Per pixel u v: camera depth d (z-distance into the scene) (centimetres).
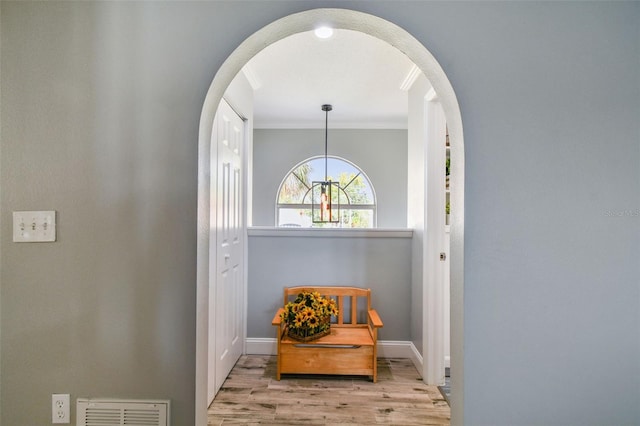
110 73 113
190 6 112
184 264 111
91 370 113
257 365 253
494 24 111
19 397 114
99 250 113
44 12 113
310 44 244
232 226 245
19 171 113
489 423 109
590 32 110
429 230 233
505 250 110
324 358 229
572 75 110
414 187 269
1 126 113
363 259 273
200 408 116
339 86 329
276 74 297
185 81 112
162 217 112
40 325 113
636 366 109
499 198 110
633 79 110
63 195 113
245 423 181
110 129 113
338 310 268
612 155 110
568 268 110
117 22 113
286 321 236
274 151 496
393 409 196
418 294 251
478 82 111
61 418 113
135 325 112
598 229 110
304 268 274
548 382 109
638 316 109
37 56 113
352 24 119
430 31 111
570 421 109
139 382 112
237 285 258
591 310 109
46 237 113
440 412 193
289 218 497
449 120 120
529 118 110
